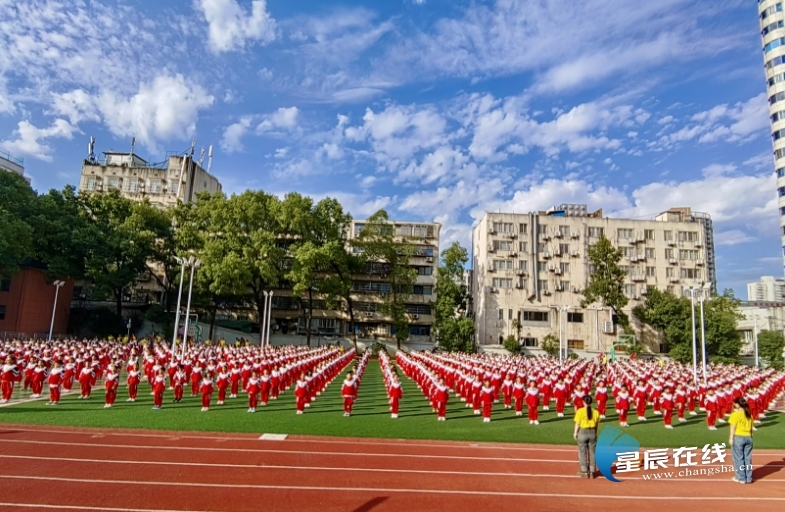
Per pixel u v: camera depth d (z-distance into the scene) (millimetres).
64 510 8352
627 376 27031
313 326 64000
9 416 16281
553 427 18109
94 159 72375
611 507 9547
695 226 64500
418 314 65000
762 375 29547
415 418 19094
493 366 28141
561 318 50656
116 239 47375
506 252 62344
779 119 63344
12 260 38594
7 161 59531
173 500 8984
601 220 64000
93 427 14906
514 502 9680
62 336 47625
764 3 66562
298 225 51125
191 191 68875
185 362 25984
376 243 56781
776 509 9711
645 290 61625
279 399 22578
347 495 9680
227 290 47406
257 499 9211
